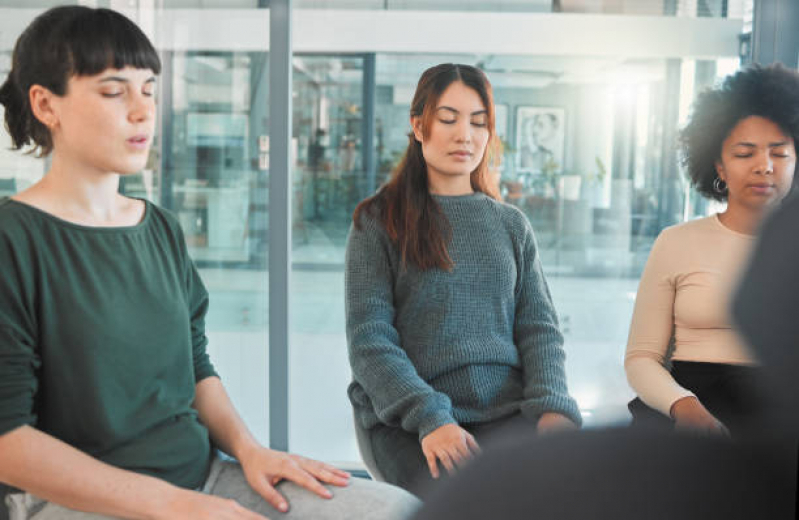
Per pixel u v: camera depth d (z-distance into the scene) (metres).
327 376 2.80
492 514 0.18
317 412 2.81
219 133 2.70
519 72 2.64
